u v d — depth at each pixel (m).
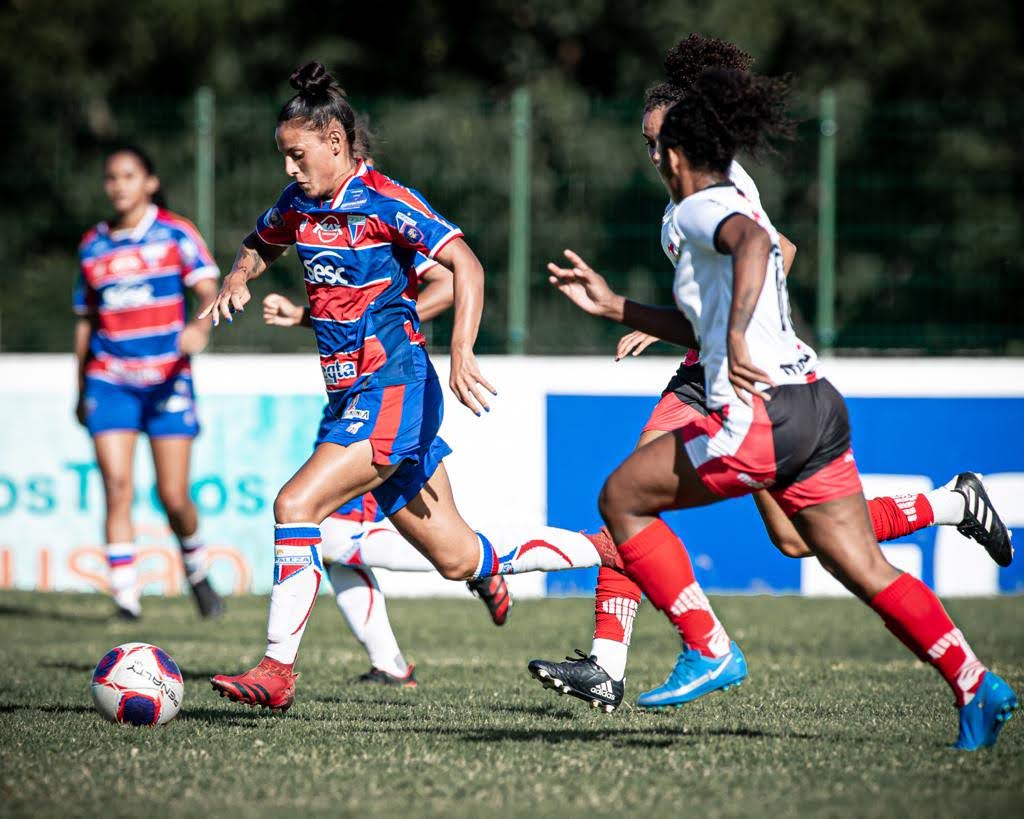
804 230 43.53
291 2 81.56
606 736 17.92
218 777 15.37
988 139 43.03
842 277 43.16
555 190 43.38
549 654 30.36
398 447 18.50
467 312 17.89
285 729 18.39
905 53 76.62
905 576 16.17
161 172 45.34
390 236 18.33
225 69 79.38
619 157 43.41
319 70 18.23
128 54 78.19
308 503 18.23
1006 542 20.30
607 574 19.12
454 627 35.62
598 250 43.41
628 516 16.23
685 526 41.28
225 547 41.19
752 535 41.41
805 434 15.59
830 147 43.06
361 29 82.56
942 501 19.97
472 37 82.50
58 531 41.41
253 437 41.12
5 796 14.53
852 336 43.22
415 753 16.61
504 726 18.83
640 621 38.38
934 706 20.75
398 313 18.73
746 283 14.81
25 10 77.12
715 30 76.44
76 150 46.12
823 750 16.64
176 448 34.03
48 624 34.84
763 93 15.96
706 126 15.95
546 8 80.19
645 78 79.25
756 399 15.51
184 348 32.94
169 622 35.38
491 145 43.03
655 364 41.34
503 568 19.62
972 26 78.25
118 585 34.88
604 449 41.03
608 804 14.02
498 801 14.21
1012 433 41.44
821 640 32.91
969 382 41.41
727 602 39.78
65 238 46.16
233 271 19.64
